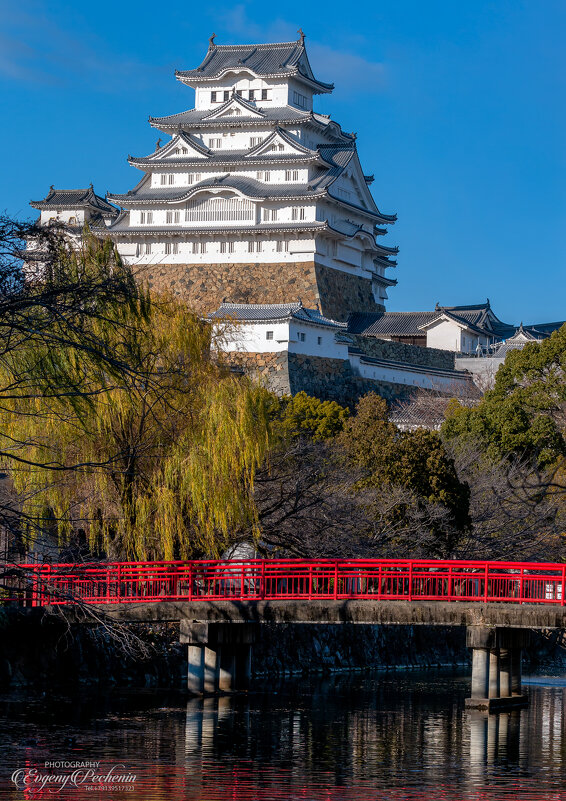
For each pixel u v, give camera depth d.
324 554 51.62
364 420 64.00
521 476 65.81
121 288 26.36
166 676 50.31
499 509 61.75
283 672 57.41
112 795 30.31
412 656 67.62
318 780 32.62
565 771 34.44
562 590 40.09
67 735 37.12
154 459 44.75
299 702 46.81
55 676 46.75
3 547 35.44
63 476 42.47
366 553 53.03
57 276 25.67
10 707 41.59
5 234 24.30
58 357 29.84
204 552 48.56
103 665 48.94
